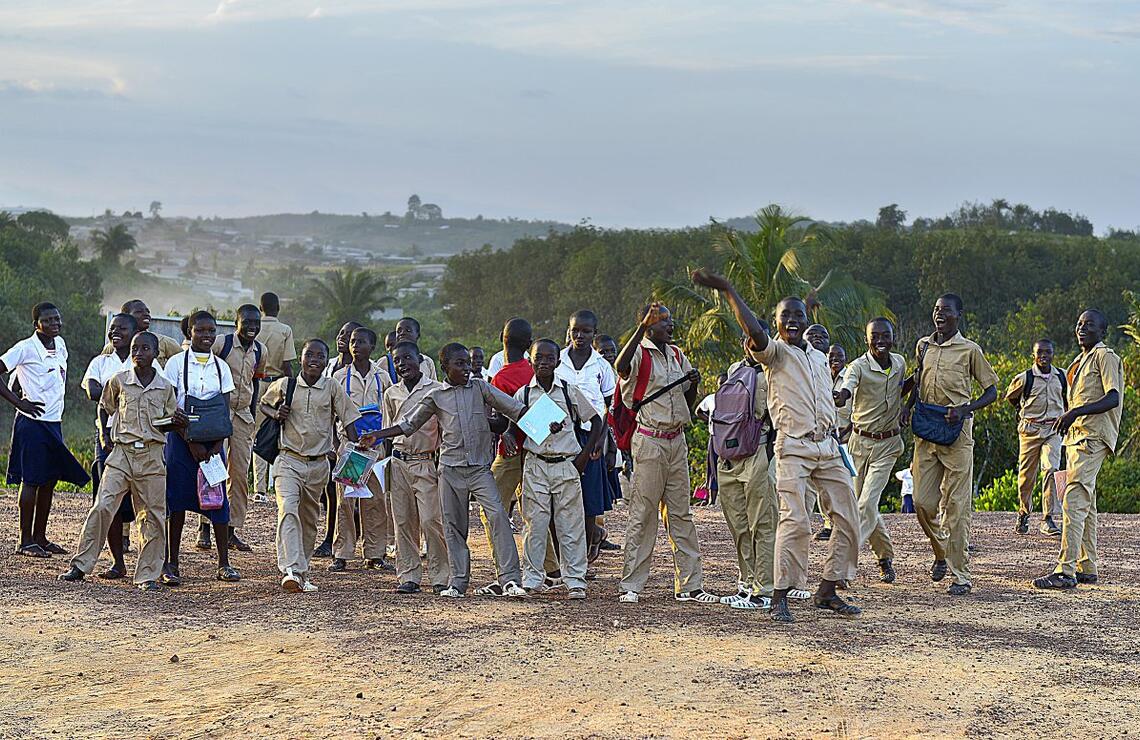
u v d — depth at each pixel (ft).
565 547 33.22
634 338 31.96
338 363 43.50
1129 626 29.99
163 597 32.27
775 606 29.84
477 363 45.73
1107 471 70.90
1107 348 35.58
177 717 21.77
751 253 106.93
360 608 30.94
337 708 22.24
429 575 35.09
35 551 38.06
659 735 20.89
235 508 41.14
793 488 29.63
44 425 37.91
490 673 24.47
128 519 35.53
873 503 35.09
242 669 24.76
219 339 40.70
